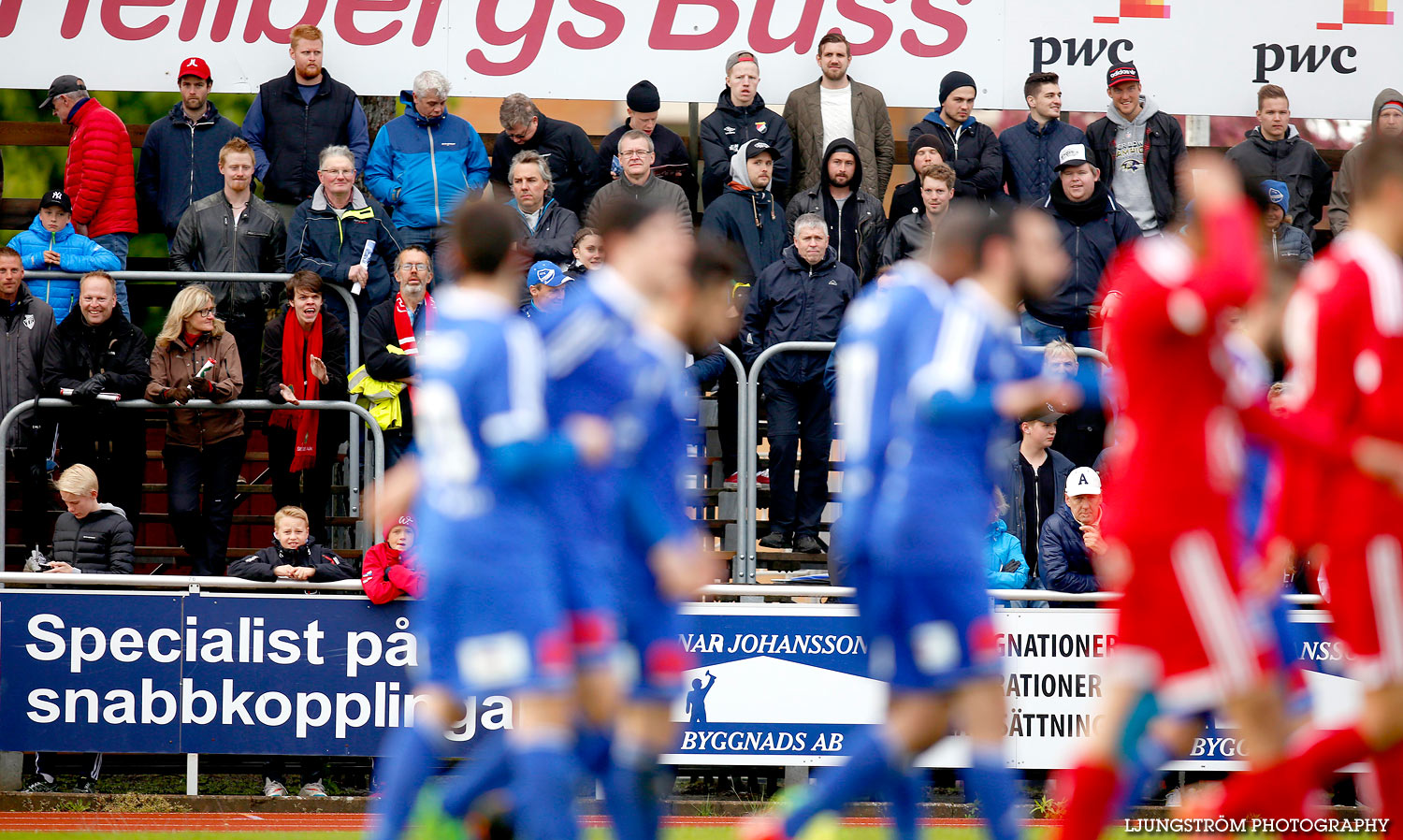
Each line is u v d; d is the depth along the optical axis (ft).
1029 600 99.25
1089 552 99.25
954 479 53.98
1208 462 48.88
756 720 98.53
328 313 109.91
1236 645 48.39
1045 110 128.67
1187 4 141.69
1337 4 142.72
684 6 139.44
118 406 106.22
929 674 53.78
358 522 112.37
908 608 53.98
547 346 56.03
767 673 98.73
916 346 54.34
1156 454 49.06
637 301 57.21
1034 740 97.96
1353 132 156.35
